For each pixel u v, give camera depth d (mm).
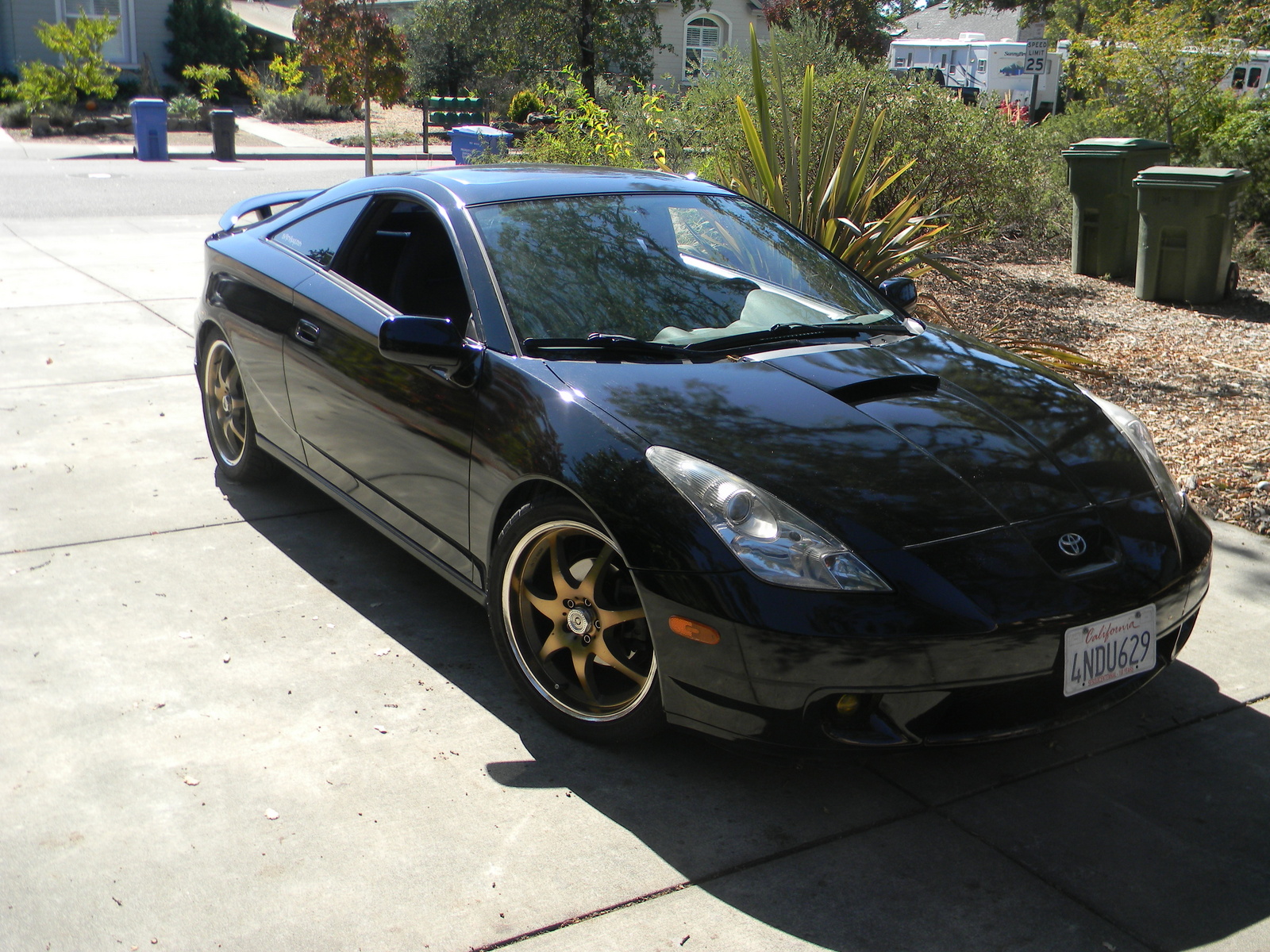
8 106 25594
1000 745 2994
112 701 3041
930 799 2746
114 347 6711
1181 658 3459
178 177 16906
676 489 2611
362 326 3584
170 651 3320
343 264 3900
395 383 3383
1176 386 6324
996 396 3178
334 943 2215
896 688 2436
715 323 3373
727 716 2559
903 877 2455
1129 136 13008
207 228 11578
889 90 9891
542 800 2689
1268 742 3021
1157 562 2715
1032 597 2496
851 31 29531
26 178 15734
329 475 3900
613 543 2652
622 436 2742
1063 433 3033
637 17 24047
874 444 2799
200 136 24516
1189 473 4898
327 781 2736
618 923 2297
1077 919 2338
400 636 3469
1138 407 5922
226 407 4602
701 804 2699
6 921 2238
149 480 4676
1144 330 7754
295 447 4090
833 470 2678
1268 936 2301
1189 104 12391
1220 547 4238
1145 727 3084
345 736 2926
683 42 34719
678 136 10820
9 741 2842
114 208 13016
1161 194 8398
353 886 2375
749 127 6492
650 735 2811
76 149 20547
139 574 3814
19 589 3660
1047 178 11703
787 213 6574
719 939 2256
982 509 2641
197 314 4645
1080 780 2838
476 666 3316
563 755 2881
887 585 2451
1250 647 3527
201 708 3033
